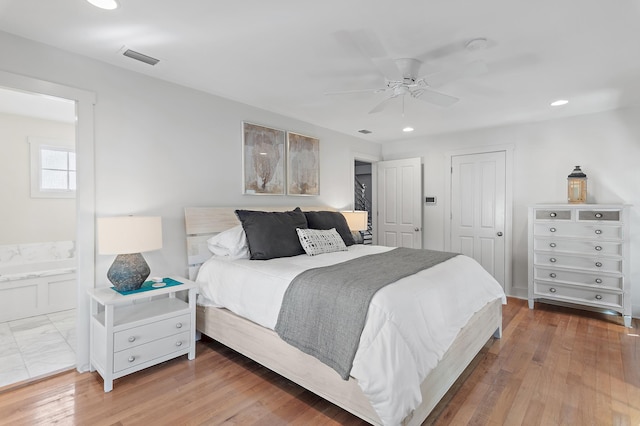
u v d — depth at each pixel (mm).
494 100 3314
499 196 4418
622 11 1788
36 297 3486
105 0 1712
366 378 1575
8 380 2229
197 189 3094
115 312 2449
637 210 3535
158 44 2215
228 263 2688
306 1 1721
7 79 2061
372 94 3135
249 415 1882
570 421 1830
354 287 1867
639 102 3391
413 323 1733
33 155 3936
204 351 2717
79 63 2367
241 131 3455
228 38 2123
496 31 2008
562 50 2248
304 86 2984
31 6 1776
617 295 3348
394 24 1938
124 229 2275
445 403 2002
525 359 2568
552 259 3715
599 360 2545
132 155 2660
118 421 1818
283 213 3273
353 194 5004
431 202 5035
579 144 3863
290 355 2059
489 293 2678
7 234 3758
